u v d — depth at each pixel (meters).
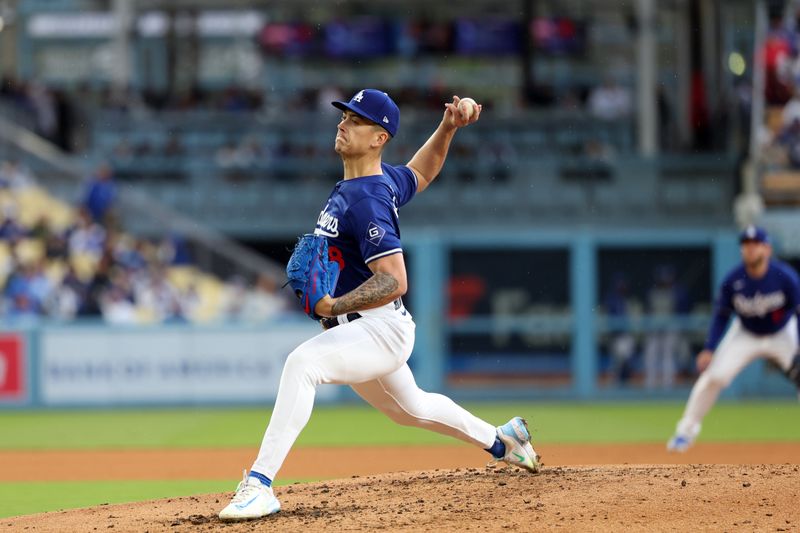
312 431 50.81
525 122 87.94
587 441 45.03
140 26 101.00
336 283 19.95
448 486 22.25
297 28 98.88
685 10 91.81
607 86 94.62
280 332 64.94
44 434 50.69
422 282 66.88
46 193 78.12
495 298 76.31
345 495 22.17
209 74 103.19
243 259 71.19
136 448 44.62
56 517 21.86
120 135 86.50
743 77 90.69
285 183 82.88
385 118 19.55
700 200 81.38
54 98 88.38
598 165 82.19
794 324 36.50
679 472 23.00
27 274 68.69
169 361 64.50
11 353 63.94
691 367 68.56
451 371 73.56
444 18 106.25
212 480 34.44
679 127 91.56
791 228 69.12
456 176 82.12
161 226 73.38
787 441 44.38
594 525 18.48
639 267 73.12
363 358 19.58
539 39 97.19
